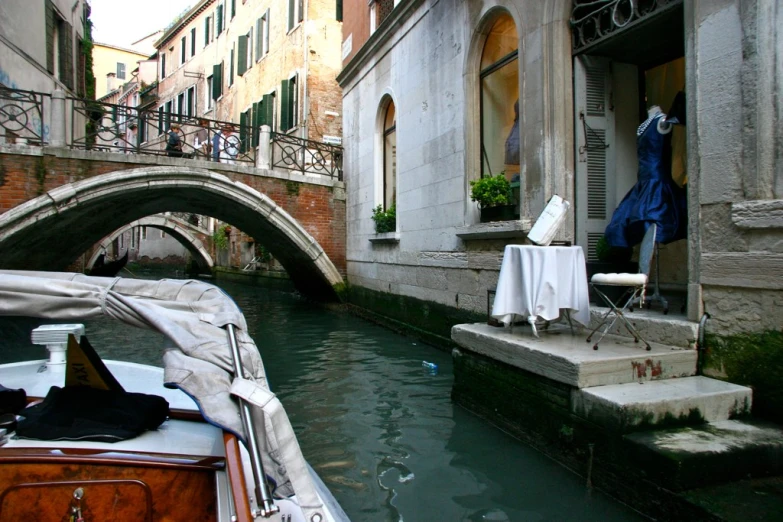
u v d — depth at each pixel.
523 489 3.03
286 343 7.61
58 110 8.47
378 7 9.89
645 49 4.73
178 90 24.03
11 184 7.99
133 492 2.00
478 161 6.23
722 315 3.25
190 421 2.52
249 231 12.34
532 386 3.50
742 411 2.99
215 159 10.53
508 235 5.41
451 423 4.12
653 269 4.92
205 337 2.06
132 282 2.29
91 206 8.86
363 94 10.06
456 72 6.54
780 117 2.99
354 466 3.44
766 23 3.03
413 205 7.77
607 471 2.81
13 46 9.46
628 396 2.86
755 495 2.37
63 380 3.14
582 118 4.81
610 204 4.92
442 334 6.97
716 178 3.30
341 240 11.12
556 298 3.63
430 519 2.77
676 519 2.38
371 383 5.41
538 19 5.03
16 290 2.13
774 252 2.94
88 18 14.39
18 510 1.94
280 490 1.91
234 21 19.27
